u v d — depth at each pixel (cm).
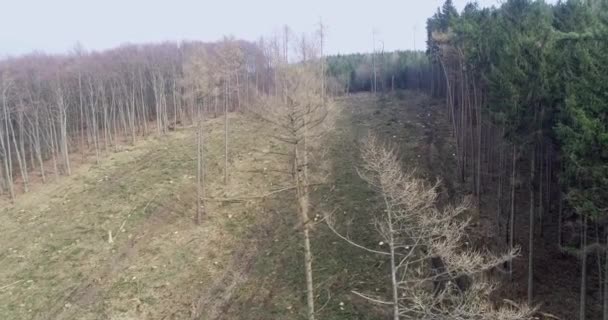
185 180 3550
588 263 2095
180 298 2305
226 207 3134
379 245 2359
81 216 3200
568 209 2139
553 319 1797
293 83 1576
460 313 1388
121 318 2205
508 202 2611
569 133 1549
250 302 2178
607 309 1602
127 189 3512
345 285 2122
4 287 2527
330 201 2906
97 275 2562
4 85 4028
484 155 3172
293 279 2277
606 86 1487
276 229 2788
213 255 2634
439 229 1391
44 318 2267
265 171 3550
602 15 1911
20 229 3133
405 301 1845
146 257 2678
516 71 1931
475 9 3712
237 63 4088
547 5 2528
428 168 3216
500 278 2023
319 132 1830
